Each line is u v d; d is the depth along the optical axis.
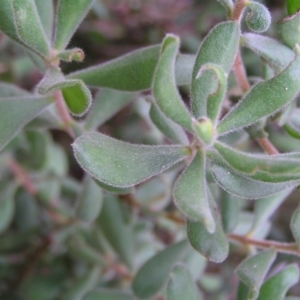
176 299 0.18
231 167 0.15
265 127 0.20
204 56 0.16
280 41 0.18
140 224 0.27
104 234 0.24
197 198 0.14
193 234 0.16
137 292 0.21
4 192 0.26
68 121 0.20
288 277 0.18
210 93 0.15
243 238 0.20
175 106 0.14
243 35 0.18
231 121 0.15
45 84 0.15
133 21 0.31
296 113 0.20
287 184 0.16
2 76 0.29
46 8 0.19
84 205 0.22
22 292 0.27
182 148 0.16
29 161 0.27
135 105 0.25
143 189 0.25
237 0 0.16
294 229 0.18
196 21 0.31
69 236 0.25
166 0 0.32
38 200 0.26
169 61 0.14
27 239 0.26
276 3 0.28
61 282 0.27
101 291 0.21
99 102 0.20
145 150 0.16
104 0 0.31
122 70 0.18
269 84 0.16
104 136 0.15
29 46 0.17
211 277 0.30
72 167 0.32
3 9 0.17
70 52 0.17
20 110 0.18
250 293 0.17
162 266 0.21
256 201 0.20
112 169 0.15
